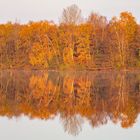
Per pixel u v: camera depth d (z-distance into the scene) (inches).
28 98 1672.0
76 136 992.9
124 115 1255.5
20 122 1152.2
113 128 1075.3
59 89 2011.6
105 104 1481.3
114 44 3806.6
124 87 2034.9
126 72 3388.3
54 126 1103.0
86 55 3764.8
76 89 1991.9
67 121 1170.0
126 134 1006.4
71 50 3737.7
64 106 1453.0
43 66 3811.5
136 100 1572.3
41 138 971.3
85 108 1400.1
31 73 3380.9
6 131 1038.4
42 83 2342.5
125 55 3759.8
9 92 1879.9
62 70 3671.3
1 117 1223.5
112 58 3759.8
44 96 1734.7
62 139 963.3
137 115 1253.7
